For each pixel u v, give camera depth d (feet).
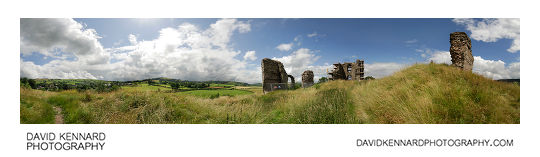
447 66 28.07
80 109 23.71
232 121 18.03
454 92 15.66
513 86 17.75
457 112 13.67
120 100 26.12
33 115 20.59
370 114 17.21
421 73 23.66
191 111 22.12
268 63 74.13
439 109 13.99
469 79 19.72
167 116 19.58
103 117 20.13
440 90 16.28
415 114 14.32
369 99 20.02
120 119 18.99
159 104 22.70
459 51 33.45
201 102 25.89
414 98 16.30
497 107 13.87
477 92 15.69
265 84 71.00
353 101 22.79
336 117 16.24
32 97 30.35
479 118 13.07
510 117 13.12
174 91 31.86
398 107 15.87
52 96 36.86
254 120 18.37
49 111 25.00
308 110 18.47
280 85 74.18
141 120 18.94
